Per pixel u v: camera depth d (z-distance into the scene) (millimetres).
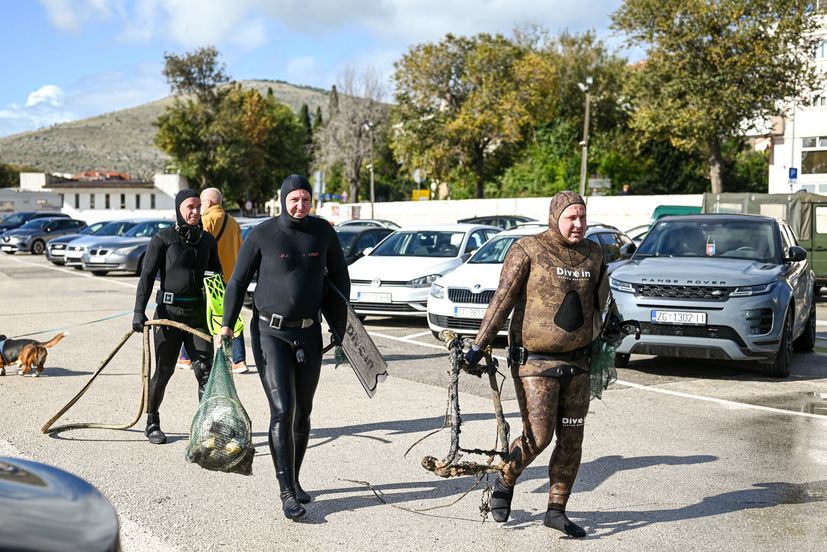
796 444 6641
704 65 37594
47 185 83438
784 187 44188
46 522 2205
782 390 8758
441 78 54062
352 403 8008
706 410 7805
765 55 36094
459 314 11586
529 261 4602
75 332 12430
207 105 79125
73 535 2166
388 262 13766
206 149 79688
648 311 9078
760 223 10578
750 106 37156
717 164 39469
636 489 5535
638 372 9750
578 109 60062
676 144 39250
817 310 16328
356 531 4754
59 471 2709
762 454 6355
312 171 72000
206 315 6570
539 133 58562
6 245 36375
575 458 4742
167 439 6617
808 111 43375
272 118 89062
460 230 14648
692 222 10766
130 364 9898
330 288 5352
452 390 4586
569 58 60938
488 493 4965
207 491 5426
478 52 52656
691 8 36281
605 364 4809
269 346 5055
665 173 54500
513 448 4672
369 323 14078
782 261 9938
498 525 4887
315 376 5227
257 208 94812
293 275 5066
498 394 4695
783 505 5234
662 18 37188
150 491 5406
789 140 44156
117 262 23500
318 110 128375
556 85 58312
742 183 55500
